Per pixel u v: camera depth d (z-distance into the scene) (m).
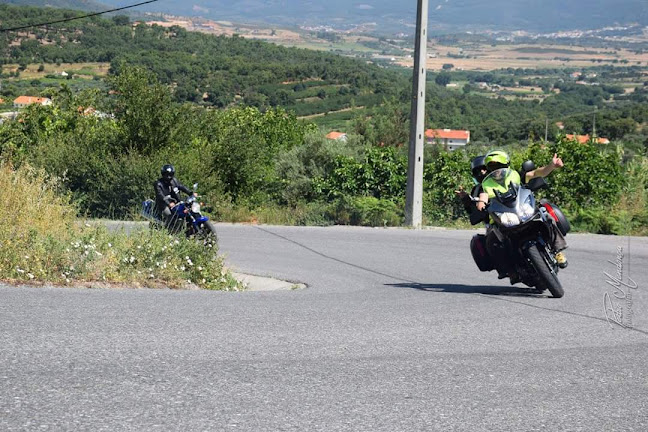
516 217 10.45
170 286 11.52
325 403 5.27
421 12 23.70
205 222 17.31
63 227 13.48
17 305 8.06
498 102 163.00
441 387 5.74
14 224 12.97
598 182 24.94
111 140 29.98
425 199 26.81
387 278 13.64
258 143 34.34
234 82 162.00
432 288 11.84
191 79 157.12
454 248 18.38
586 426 4.95
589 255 16.22
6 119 38.66
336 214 25.94
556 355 6.89
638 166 26.14
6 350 6.27
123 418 4.82
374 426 4.84
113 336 6.92
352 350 6.83
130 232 13.45
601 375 6.21
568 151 25.33
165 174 17.75
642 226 21.64
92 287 10.41
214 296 9.67
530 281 10.82
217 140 34.12
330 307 9.19
